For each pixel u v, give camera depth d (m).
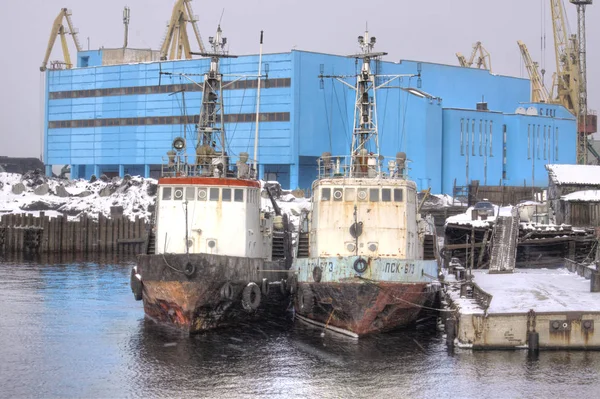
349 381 49.88
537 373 50.66
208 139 70.06
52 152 187.38
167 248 63.00
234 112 162.00
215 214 62.94
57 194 146.62
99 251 130.75
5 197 144.00
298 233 70.56
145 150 174.00
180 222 62.91
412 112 157.25
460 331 55.97
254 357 55.09
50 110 186.88
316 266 61.50
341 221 62.56
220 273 59.16
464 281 66.25
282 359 54.56
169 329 63.38
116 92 177.50
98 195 146.25
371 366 52.88
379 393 47.75
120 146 177.50
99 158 180.88
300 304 64.81
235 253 63.12
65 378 50.84
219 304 61.06
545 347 55.06
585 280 74.62
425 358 54.38
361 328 60.00
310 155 159.88
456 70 177.62
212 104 70.56
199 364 53.50
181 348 57.47
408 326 63.81
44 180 152.25
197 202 63.00
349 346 58.06
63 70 184.62
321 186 63.38
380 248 62.12
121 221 132.00
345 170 67.38
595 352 54.81
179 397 47.16
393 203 62.59
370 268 58.97
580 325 54.81
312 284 62.16
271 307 66.69
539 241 88.50
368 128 70.75
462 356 54.53
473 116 169.12
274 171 170.12
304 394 47.56
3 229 128.00
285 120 158.75
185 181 63.12
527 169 178.75
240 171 68.00
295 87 157.38
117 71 176.75
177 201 63.09
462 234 97.56
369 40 70.56
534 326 55.00
